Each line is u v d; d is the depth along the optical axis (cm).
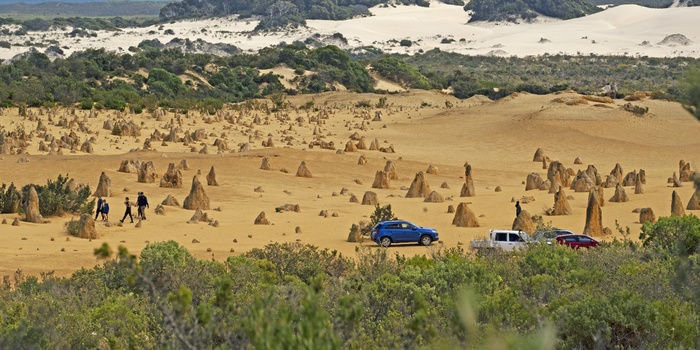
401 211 11988
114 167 15075
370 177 16838
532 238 7619
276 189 14538
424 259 5922
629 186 15300
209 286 4650
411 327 2106
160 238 9088
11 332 3019
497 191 15038
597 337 2367
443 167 18862
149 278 1878
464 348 1720
